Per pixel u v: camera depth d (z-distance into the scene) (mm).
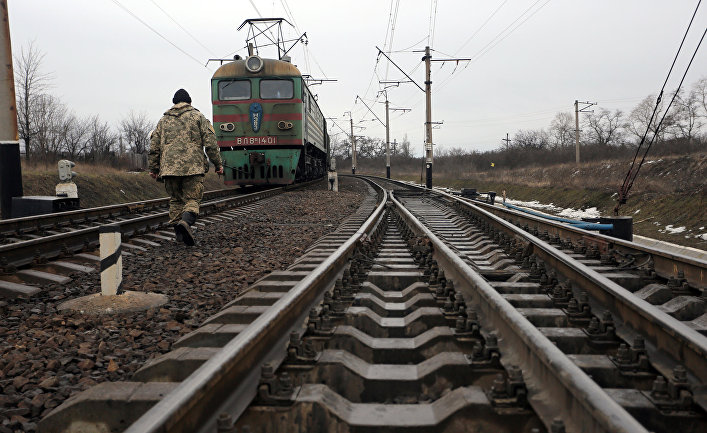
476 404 1955
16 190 9680
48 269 5555
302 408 1976
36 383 2820
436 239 5598
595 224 8875
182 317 4008
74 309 4172
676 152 29609
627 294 3182
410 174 68250
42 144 27219
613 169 29328
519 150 56750
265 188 22594
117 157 28062
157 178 7613
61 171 10352
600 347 2959
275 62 17953
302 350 2531
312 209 13797
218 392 1905
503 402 1960
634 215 19609
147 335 3639
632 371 2504
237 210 12414
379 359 2818
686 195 18125
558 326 3463
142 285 5105
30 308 4340
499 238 7043
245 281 5340
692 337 2352
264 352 2385
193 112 7402
